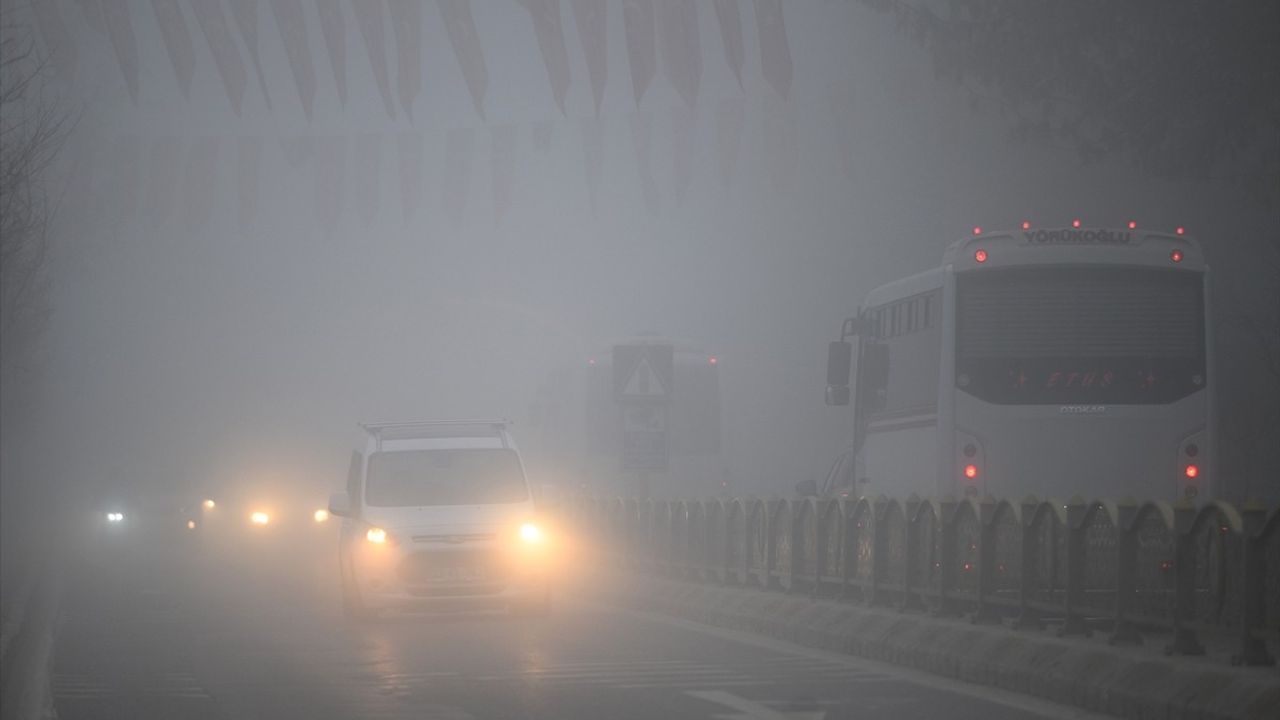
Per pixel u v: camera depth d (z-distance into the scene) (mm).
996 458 70438
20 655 54844
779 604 60531
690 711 38531
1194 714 33812
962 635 46469
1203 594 37500
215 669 51031
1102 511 41844
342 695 43375
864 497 56844
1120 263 70812
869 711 38125
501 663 50656
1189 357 70625
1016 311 70938
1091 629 43156
